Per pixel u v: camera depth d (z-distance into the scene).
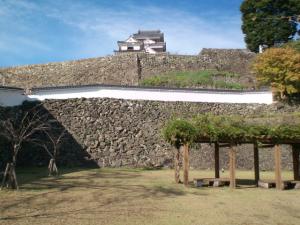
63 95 20.45
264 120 20.81
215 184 13.55
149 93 21.39
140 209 9.38
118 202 10.11
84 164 19.45
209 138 13.49
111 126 20.28
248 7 37.69
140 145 20.23
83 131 19.91
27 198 10.30
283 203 10.84
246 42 37.94
